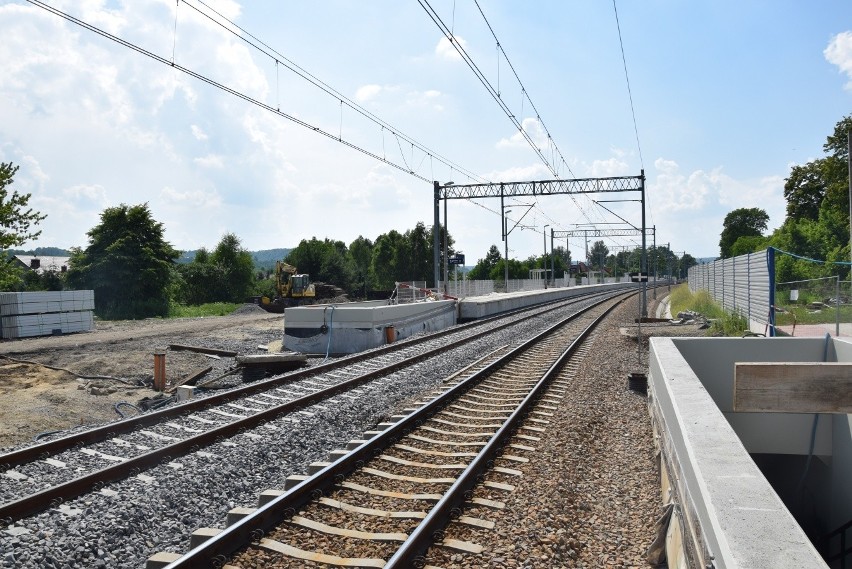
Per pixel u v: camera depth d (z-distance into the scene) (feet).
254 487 26.78
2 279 106.42
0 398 51.19
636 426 35.37
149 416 35.83
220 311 189.78
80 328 114.93
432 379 52.65
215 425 35.83
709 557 11.28
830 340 33.83
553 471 26.00
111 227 184.14
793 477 36.88
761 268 71.82
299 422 35.83
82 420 46.52
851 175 61.52
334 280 288.30
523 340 81.46
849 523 30.12
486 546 18.81
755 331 72.43
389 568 16.34
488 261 317.42
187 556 17.21
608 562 18.60
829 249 155.12
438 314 110.93
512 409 37.52
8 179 95.45
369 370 55.72
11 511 21.86
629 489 25.11
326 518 21.11
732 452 14.64
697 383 23.03
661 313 145.48
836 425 32.81
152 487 25.05
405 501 22.54
